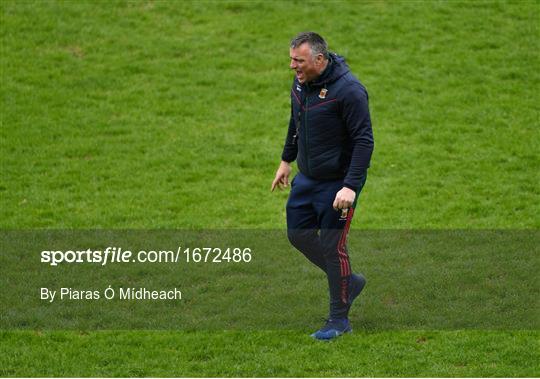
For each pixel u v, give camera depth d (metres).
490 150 49.03
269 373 28.20
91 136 50.53
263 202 44.03
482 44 60.69
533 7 64.75
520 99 54.75
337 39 61.28
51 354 29.55
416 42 61.06
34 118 52.03
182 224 41.34
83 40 60.59
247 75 57.59
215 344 30.34
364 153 29.08
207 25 63.06
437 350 29.73
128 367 28.62
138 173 46.78
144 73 57.59
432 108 53.84
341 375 27.97
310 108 29.58
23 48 59.28
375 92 55.50
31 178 45.88
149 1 65.69
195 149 49.41
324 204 30.23
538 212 42.09
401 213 42.47
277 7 65.19
